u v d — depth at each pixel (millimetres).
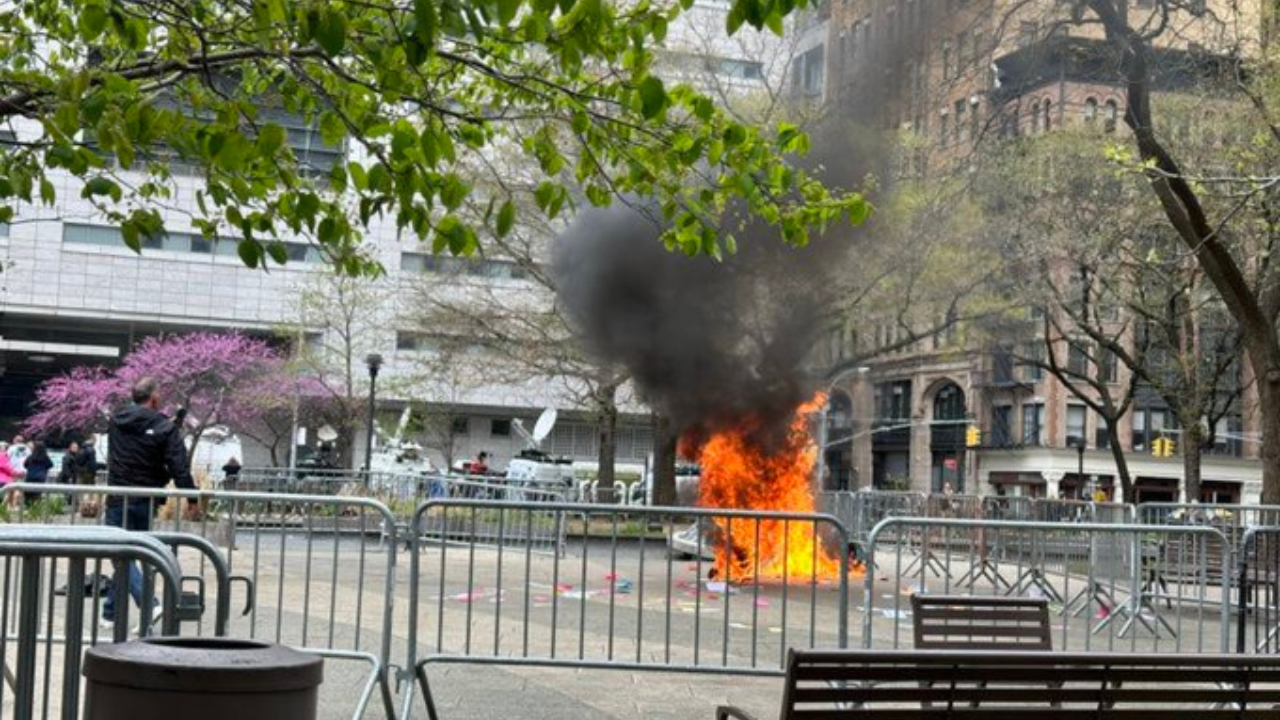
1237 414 45781
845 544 7840
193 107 6676
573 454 65312
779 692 8781
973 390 59438
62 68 6219
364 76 6887
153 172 8891
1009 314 27375
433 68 6875
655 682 9008
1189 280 25531
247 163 6039
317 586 12516
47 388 53406
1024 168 24172
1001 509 23344
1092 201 24562
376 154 6090
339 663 9211
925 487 61250
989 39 18078
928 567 12055
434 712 7465
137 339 59812
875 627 10898
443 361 32000
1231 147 20562
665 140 6574
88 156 5855
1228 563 9023
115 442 10430
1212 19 18250
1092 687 4355
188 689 3307
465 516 10586
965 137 22031
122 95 5578
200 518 9500
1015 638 7168
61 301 57750
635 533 12406
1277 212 19750
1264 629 12875
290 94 6656
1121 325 37812
